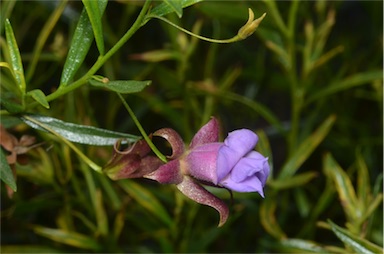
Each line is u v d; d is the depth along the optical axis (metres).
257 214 0.35
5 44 0.31
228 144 0.24
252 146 0.24
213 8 0.32
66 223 0.33
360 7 0.49
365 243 0.27
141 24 0.24
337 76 0.37
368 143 0.37
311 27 0.33
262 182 0.24
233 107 0.38
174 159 0.25
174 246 0.33
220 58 0.39
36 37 0.38
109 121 0.36
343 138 0.38
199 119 0.35
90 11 0.24
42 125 0.26
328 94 0.34
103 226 0.32
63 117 0.33
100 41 0.24
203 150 0.24
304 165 0.39
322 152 0.38
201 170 0.24
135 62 0.39
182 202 0.32
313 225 0.34
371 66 0.38
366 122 0.40
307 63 0.33
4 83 0.30
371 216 0.30
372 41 0.41
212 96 0.35
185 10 0.36
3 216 0.33
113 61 0.36
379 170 0.38
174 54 0.33
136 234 0.36
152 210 0.32
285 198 0.35
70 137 0.26
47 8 0.36
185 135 0.35
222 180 0.24
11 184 0.25
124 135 0.26
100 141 0.26
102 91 0.38
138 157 0.25
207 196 0.24
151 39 0.40
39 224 0.36
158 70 0.35
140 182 0.37
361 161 0.31
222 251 0.37
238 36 0.24
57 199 0.34
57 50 0.34
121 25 0.35
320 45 0.34
